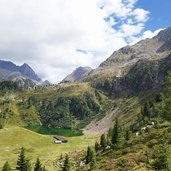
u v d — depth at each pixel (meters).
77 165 157.00
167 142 82.88
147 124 153.00
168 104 103.06
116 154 99.56
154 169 71.00
